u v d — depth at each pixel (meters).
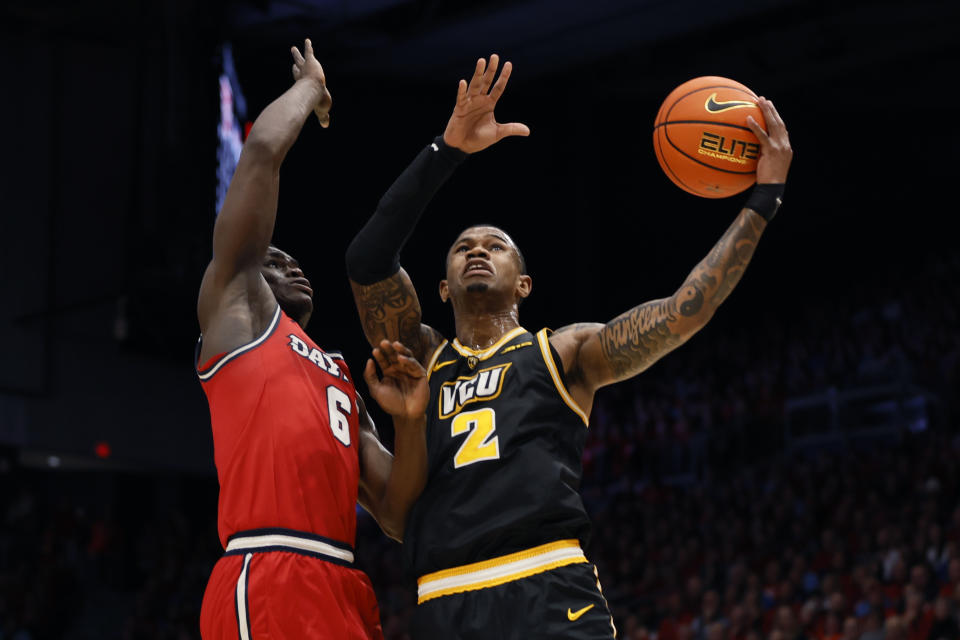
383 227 5.64
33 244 26.02
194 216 23.78
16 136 26.23
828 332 32.12
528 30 29.48
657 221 37.16
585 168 35.28
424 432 5.28
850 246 36.81
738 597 20.45
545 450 5.35
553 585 5.07
